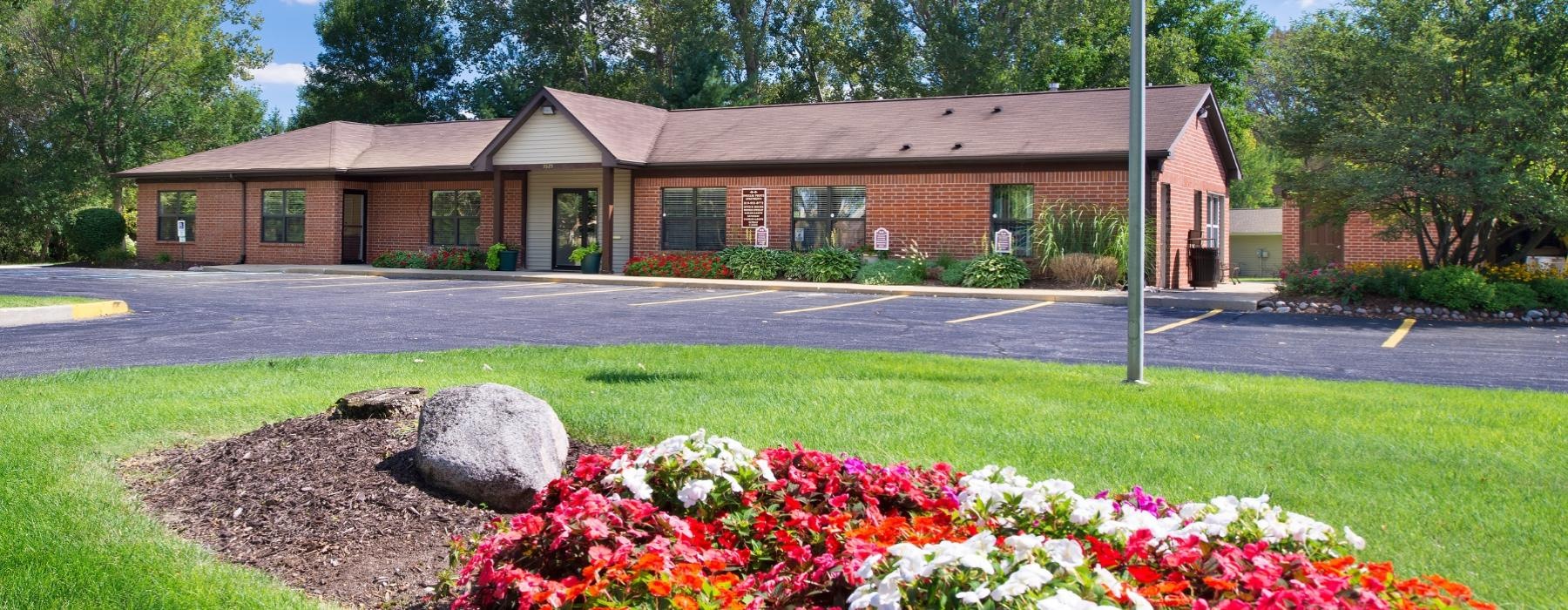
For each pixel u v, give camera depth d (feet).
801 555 11.20
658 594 9.98
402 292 67.56
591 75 151.53
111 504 17.92
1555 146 57.11
